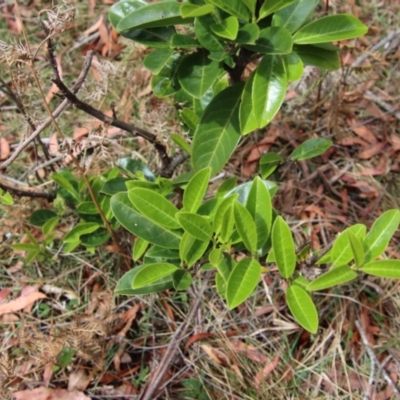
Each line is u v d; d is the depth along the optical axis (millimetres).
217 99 648
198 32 558
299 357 815
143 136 740
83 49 1152
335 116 954
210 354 805
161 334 826
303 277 578
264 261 619
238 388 787
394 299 848
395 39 1130
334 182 970
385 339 822
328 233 911
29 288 859
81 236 787
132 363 812
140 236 607
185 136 791
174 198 853
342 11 1169
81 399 769
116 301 850
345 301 838
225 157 643
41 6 1214
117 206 614
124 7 656
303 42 579
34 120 715
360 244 524
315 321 544
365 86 1004
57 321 838
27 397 768
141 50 788
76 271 880
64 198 817
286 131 1001
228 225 562
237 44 566
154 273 595
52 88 1033
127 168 803
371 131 1013
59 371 792
